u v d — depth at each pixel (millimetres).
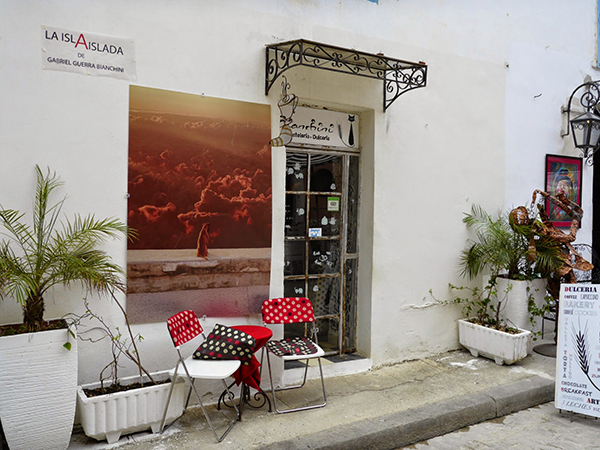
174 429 3711
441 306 5730
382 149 5207
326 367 4988
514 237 5770
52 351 3131
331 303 5340
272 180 4543
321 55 4520
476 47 5938
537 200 6637
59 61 3613
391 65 4754
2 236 3439
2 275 3047
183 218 4109
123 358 3877
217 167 4262
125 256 3889
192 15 4113
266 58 4453
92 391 3535
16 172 3502
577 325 4234
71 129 3668
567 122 6895
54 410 3160
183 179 4105
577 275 6930
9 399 3035
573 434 3986
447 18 5684
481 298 6027
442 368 5227
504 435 3992
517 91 6352
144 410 3520
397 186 5336
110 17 3783
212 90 4219
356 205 5398
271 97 4516
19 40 3482
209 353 3715
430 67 5547
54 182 3619
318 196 5172
